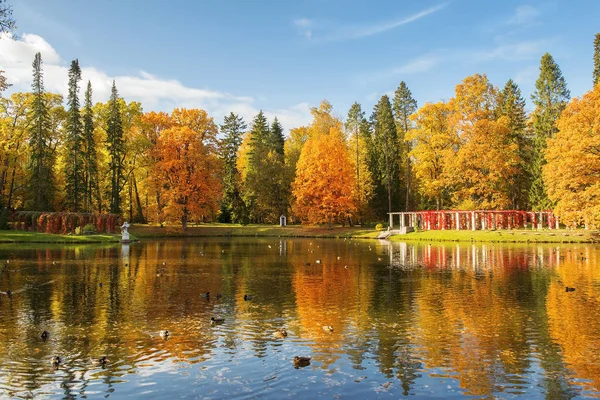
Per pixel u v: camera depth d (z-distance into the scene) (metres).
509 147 63.28
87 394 10.28
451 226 69.62
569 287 22.97
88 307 18.64
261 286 23.72
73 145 66.19
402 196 85.88
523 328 15.41
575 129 46.78
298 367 11.87
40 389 10.52
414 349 13.26
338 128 81.12
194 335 14.66
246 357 12.61
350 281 25.36
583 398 10.09
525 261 34.47
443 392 10.39
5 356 12.67
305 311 17.98
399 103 86.25
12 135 66.00
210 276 27.22
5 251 42.59
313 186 72.06
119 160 68.56
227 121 87.00
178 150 69.38
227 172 85.81
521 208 75.00
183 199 70.69
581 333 14.78
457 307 18.61
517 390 10.49
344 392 10.40
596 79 66.94
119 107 71.06
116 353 12.91
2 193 66.19
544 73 72.19
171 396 10.19
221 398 10.09
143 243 55.44
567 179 46.84
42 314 17.42
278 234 72.44
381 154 83.81
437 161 68.12
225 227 76.19
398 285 23.97
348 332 14.99
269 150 87.69
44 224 59.66
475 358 12.52
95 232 61.00
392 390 10.51
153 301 19.86
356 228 74.81
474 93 63.47
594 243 51.44
